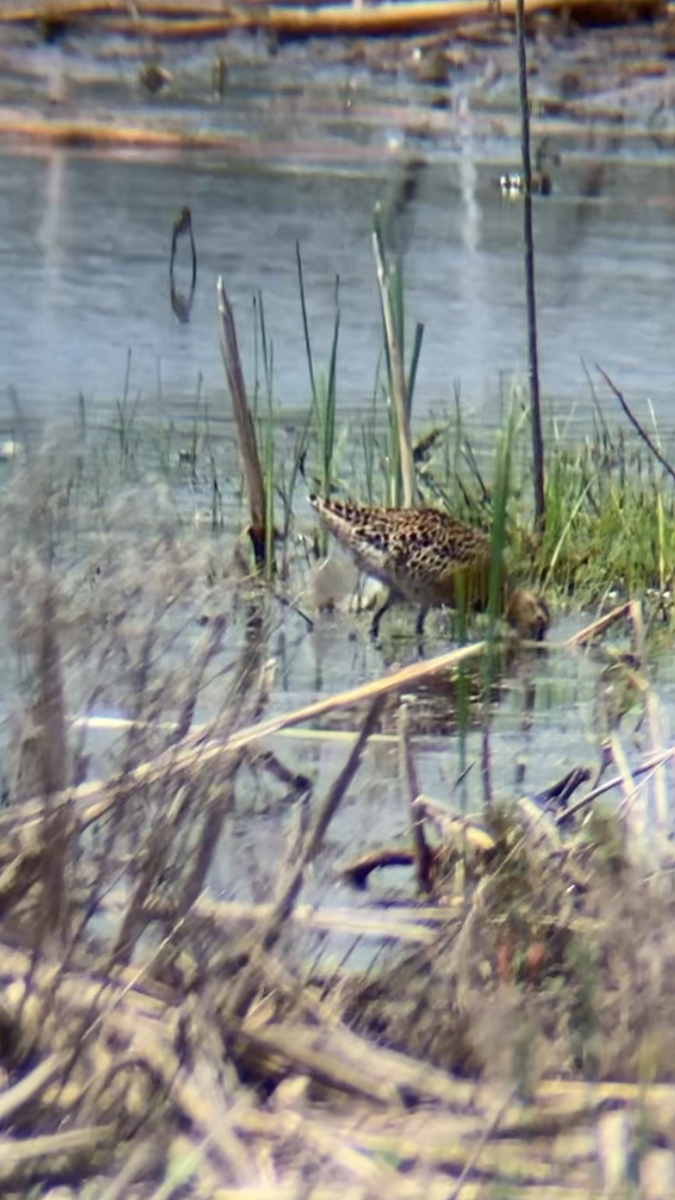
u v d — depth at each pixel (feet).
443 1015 34.88
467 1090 32.96
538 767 51.16
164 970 34.71
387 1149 31.19
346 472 81.30
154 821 35.91
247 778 47.52
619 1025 33.86
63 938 34.12
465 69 144.15
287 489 79.25
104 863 35.32
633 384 93.20
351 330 100.42
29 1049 32.71
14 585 37.60
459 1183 29.68
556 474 75.25
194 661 40.96
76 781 35.60
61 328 98.89
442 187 131.03
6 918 34.63
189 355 95.66
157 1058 32.27
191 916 34.68
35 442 73.82
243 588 63.67
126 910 35.29
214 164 135.44
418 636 65.72
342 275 110.11
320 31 147.84
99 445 79.97
